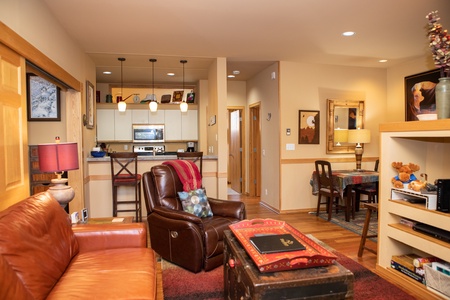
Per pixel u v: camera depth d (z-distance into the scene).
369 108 5.73
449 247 2.17
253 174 6.89
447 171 2.66
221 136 4.83
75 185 3.92
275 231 2.17
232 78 6.65
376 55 4.85
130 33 3.66
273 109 5.48
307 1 2.88
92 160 4.41
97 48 4.22
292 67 5.28
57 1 2.77
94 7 2.92
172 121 6.73
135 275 1.74
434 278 2.32
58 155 2.51
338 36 3.91
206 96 6.51
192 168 3.64
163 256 3.09
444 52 2.32
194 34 3.75
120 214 4.60
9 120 2.10
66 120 3.92
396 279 2.65
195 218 2.80
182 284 2.63
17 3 2.19
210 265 2.86
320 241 3.74
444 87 2.32
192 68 5.51
